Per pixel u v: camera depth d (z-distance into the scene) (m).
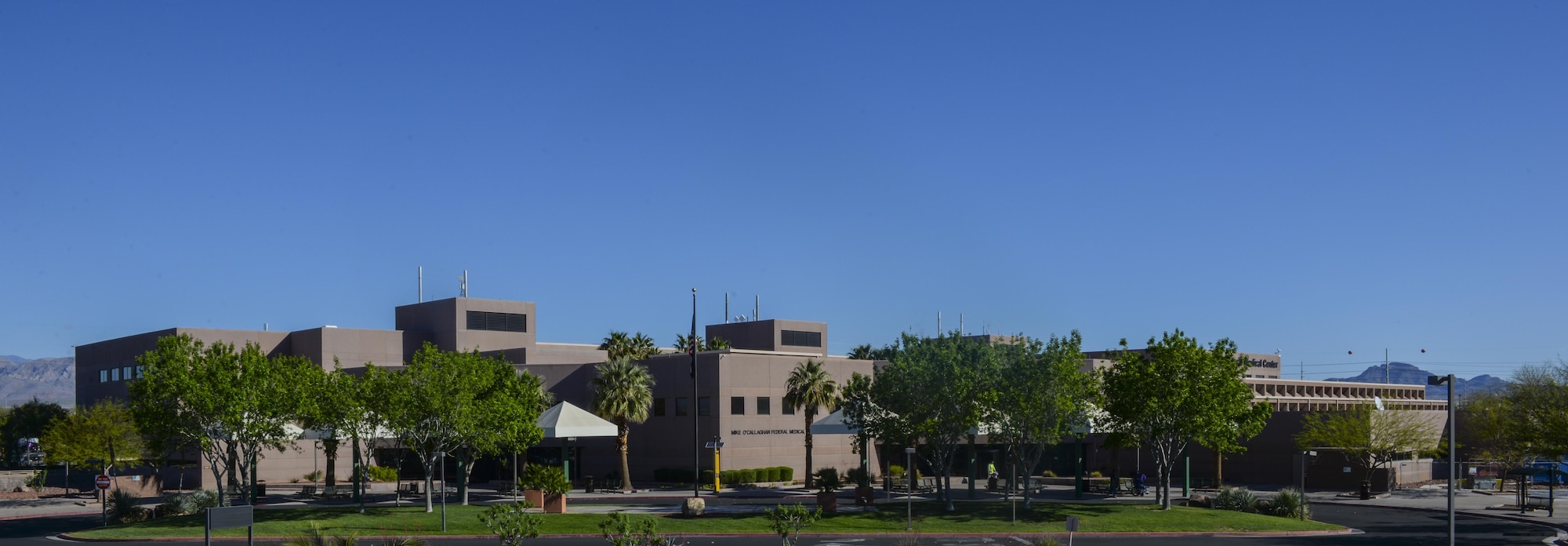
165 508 53.06
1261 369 158.50
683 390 83.25
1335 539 45.03
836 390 78.19
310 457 88.50
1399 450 72.94
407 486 67.56
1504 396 77.62
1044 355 51.62
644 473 84.69
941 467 56.53
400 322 107.94
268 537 44.25
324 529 44.84
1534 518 54.25
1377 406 72.19
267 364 52.19
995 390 52.38
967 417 52.22
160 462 57.66
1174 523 48.41
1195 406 50.09
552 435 63.00
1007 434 53.06
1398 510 60.78
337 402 51.34
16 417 103.62
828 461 88.00
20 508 61.50
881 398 56.06
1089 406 54.66
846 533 46.12
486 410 51.41
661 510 54.97
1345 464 76.62
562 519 48.91
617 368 73.12
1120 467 91.75
